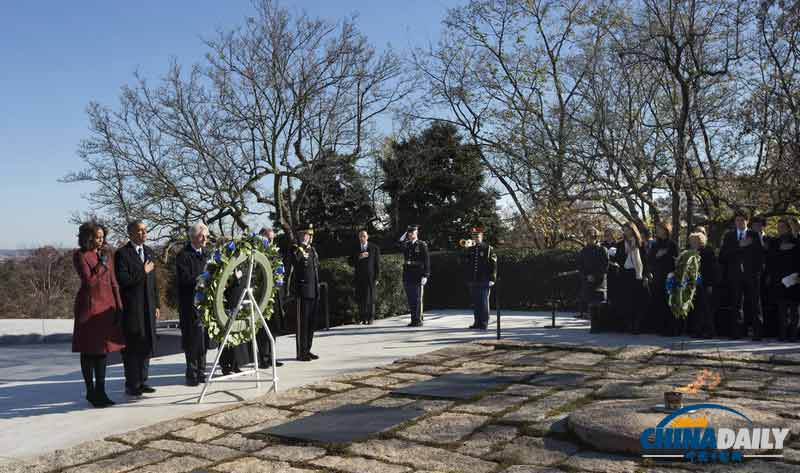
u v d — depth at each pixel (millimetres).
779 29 16016
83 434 6035
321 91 23141
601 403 6109
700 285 10922
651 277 11766
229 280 7598
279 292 9156
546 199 20016
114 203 20656
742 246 10547
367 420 6051
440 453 5105
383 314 16422
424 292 19406
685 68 17250
